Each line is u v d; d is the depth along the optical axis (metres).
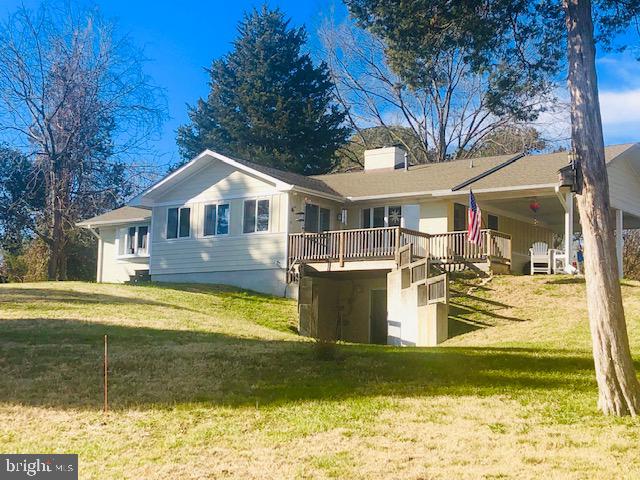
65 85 35.44
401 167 32.25
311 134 46.81
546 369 13.47
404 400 11.38
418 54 15.42
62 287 25.30
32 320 18.03
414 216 27.88
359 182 30.62
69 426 10.20
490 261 24.14
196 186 30.08
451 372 13.31
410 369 13.57
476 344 18.55
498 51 14.98
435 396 11.62
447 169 29.58
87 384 12.30
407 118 47.31
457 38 14.69
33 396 11.59
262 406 11.12
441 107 45.88
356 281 27.16
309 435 9.75
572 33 10.89
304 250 26.73
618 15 13.94
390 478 8.16
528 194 25.52
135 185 40.28
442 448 9.16
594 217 10.38
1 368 13.23
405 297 21.91
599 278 10.34
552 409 10.73
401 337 22.02
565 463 8.49
